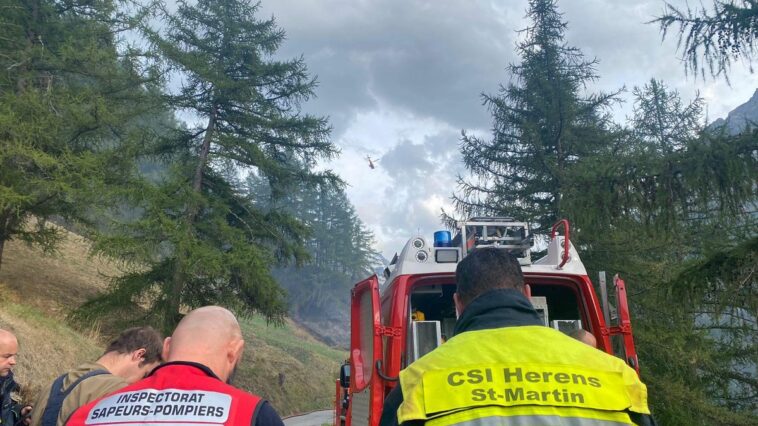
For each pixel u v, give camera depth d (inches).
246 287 757.3
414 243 210.7
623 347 190.7
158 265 726.5
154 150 781.3
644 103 945.5
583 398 69.5
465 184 697.6
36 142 642.8
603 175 325.7
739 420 444.1
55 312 765.3
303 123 799.1
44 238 736.3
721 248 306.5
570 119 630.5
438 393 70.5
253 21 831.1
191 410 78.7
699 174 286.4
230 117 800.9
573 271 210.8
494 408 68.6
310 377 1330.0
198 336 89.8
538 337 75.4
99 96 688.4
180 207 705.0
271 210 831.7
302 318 2913.4
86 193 622.8
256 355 1242.6
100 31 791.7
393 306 201.8
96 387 116.3
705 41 319.0
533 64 683.4
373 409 178.9
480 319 79.3
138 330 139.6
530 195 646.5
